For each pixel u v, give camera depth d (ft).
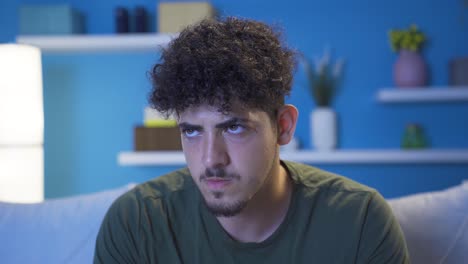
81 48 9.02
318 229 2.91
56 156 9.50
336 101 9.23
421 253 3.67
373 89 9.15
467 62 8.53
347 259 2.87
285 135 2.80
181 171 3.45
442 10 9.01
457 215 3.80
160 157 8.73
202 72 2.38
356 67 9.17
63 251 3.98
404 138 8.88
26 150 6.49
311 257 2.87
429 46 9.04
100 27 9.37
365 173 9.19
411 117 9.18
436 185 9.12
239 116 2.42
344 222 2.91
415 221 3.79
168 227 3.02
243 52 2.48
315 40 9.21
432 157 8.55
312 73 9.02
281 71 2.67
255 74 2.43
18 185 6.43
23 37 8.70
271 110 2.60
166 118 2.69
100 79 9.48
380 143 9.20
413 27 8.70
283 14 9.24
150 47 8.87
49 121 9.50
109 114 9.48
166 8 8.61
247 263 2.88
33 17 8.86
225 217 2.72
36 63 6.64
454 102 9.09
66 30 8.84
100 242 3.12
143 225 3.03
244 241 2.90
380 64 9.13
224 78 2.37
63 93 9.48
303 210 2.95
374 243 2.87
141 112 9.45
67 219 4.14
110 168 9.48
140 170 9.45
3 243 4.01
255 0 9.27
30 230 4.08
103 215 4.14
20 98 6.42
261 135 2.51
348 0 9.14
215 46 2.46
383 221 2.94
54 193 9.50
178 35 2.70
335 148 9.13
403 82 8.67
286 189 2.99
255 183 2.52
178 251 2.98
